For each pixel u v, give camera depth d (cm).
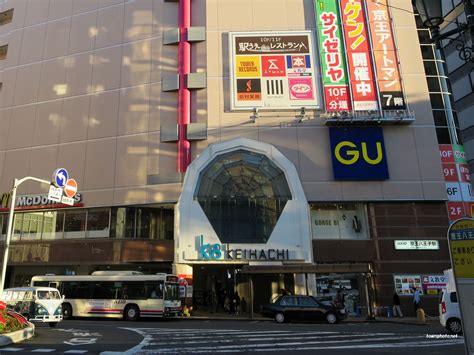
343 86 3092
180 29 3316
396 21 3259
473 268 567
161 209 3184
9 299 1916
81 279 2531
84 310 2455
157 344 1264
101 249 3052
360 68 3122
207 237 2858
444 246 2822
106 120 3306
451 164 3025
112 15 3566
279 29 3259
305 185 2953
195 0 3400
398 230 2862
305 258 2795
